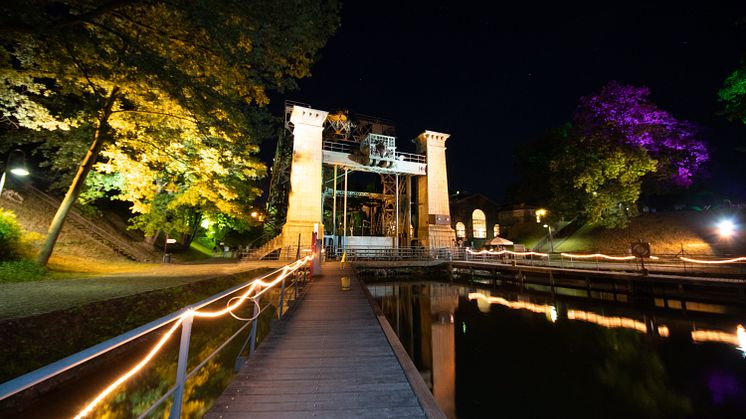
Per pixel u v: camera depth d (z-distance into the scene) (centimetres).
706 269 1888
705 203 3112
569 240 3381
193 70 955
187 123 1217
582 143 2975
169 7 777
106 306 754
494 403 734
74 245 1711
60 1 700
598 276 1877
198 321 1070
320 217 2794
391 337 656
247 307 1338
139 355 781
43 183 2303
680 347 1059
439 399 758
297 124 2902
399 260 2966
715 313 1464
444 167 3459
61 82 888
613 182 2844
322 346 619
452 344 1161
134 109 1234
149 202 2156
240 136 1231
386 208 3662
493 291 2339
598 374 880
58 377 588
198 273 1470
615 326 1345
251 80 1015
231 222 3041
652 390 779
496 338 1223
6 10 607
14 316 581
